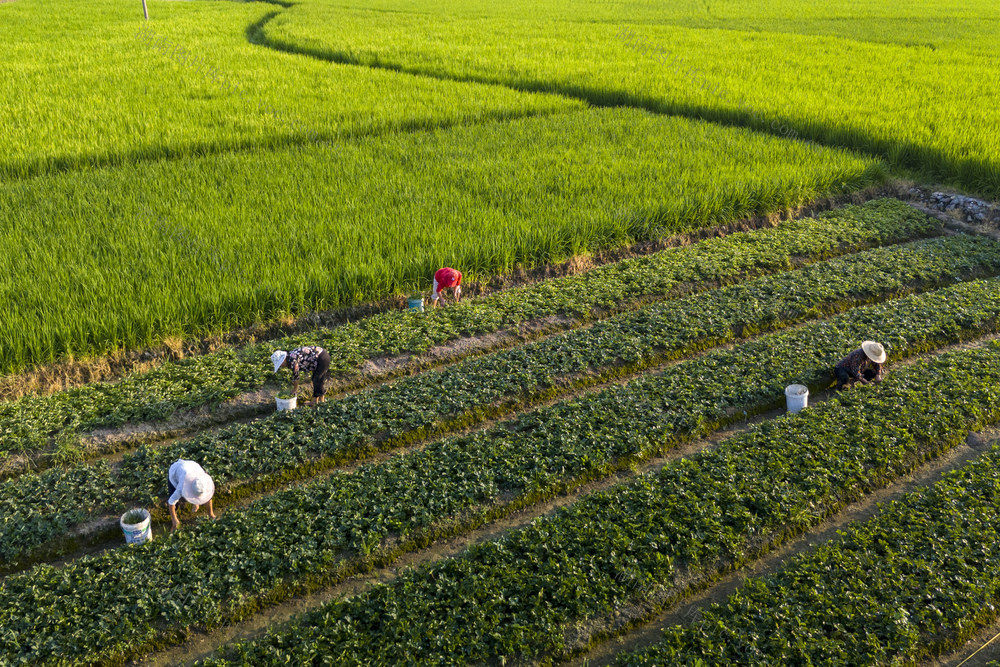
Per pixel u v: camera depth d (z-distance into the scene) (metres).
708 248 16.72
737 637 7.67
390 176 19.20
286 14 48.53
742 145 22.09
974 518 9.10
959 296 14.63
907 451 10.48
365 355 12.73
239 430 10.70
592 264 16.48
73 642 7.67
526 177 19.19
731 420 11.41
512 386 11.83
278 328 13.66
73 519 9.27
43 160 19.59
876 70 32.09
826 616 7.89
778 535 9.20
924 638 7.80
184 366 12.24
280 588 8.45
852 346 12.84
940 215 19.28
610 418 11.05
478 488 9.68
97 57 33.41
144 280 13.98
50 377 11.98
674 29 43.72
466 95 26.80
